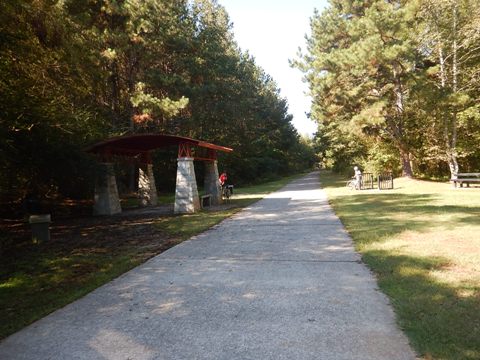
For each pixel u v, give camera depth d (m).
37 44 11.29
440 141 25.73
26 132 13.56
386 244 7.48
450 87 22.45
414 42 21.59
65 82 13.58
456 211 11.41
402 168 29.39
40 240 10.07
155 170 32.69
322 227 9.98
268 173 48.91
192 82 30.81
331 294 4.93
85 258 7.77
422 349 3.35
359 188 23.05
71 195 19.62
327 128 37.97
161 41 24.83
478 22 21.98
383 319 4.06
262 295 5.02
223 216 13.30
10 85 11.92
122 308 4.83
